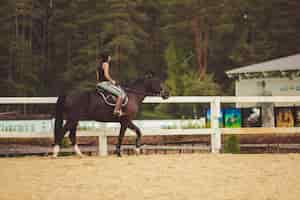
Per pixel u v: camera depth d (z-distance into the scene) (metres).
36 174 12.04
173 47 44.09
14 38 51.78
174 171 12.34
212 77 47.34
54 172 12.27
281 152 18.03
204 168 12.78
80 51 50.53
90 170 12.50
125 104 14.99
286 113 17.92
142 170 12.48
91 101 14.89
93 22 51.91
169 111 42.12
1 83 48.16
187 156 15.16
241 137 18.83
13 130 16.22
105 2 51.38
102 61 15.09
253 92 31.89
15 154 16.66
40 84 52.81
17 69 50.38
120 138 15.31
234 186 10.70
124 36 49.25
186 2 52.75
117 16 50.06
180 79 41.50
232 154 15.88
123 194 9.98
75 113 14.81
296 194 9.98
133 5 51.44
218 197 9.74
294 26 53.38
